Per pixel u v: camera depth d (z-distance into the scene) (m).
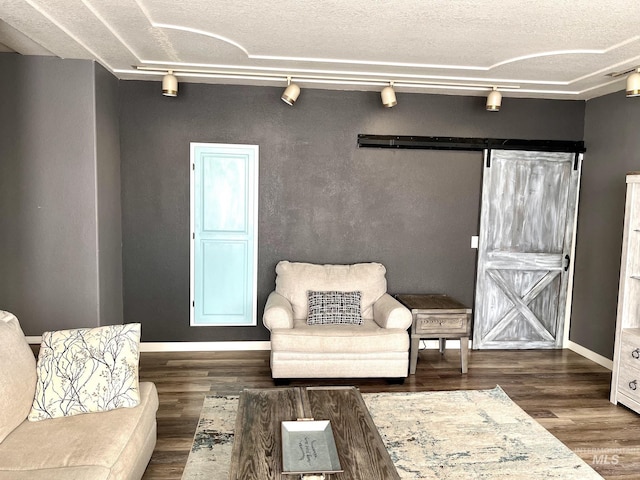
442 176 4.79
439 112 4.72
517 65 3.69
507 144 4.78
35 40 3.21
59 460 1.98
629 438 3.13
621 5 2.52
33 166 3.78
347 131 4.64
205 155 4.52
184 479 2.56
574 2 2.49
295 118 4.58
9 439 2.13
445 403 3.60
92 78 3.76
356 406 2.52
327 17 2.81
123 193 4.46
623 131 4.33
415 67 3.82
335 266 4.53
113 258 4.27
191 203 4.54
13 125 3.74
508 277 4.95
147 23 2.94
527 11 2.64
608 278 4.47
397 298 4.60
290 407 2.50
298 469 1.94
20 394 2.26
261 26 2.99
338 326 4.06
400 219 4.78
